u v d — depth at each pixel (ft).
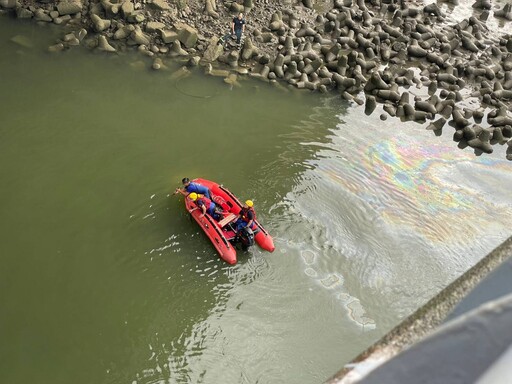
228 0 62.90
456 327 4.28
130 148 45.44
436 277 37.27
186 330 32.01
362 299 34.73
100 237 37.29
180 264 35.76
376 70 60.39
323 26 63.98
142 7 59.41
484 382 3.80
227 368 30.32
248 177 43.93
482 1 75.10
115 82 53.11
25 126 46.19
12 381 28.81
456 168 48.85
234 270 35.42
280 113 52.54
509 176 48.96
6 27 57.67
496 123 54.75
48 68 53.42
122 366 30.01
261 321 32.81
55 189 40.65
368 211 42.16
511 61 64.03
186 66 56.49
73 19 59.16
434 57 62.49
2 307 32.35
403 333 5.90
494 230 42.34
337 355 31.35
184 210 39.68
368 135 51.42
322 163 46.80
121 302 33.30
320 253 37.47
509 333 4.06
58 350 30.48
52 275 34.53
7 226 37.35
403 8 69.26
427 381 4.03
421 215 42.65
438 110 55.88
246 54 57.77
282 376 30.17
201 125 49.42
